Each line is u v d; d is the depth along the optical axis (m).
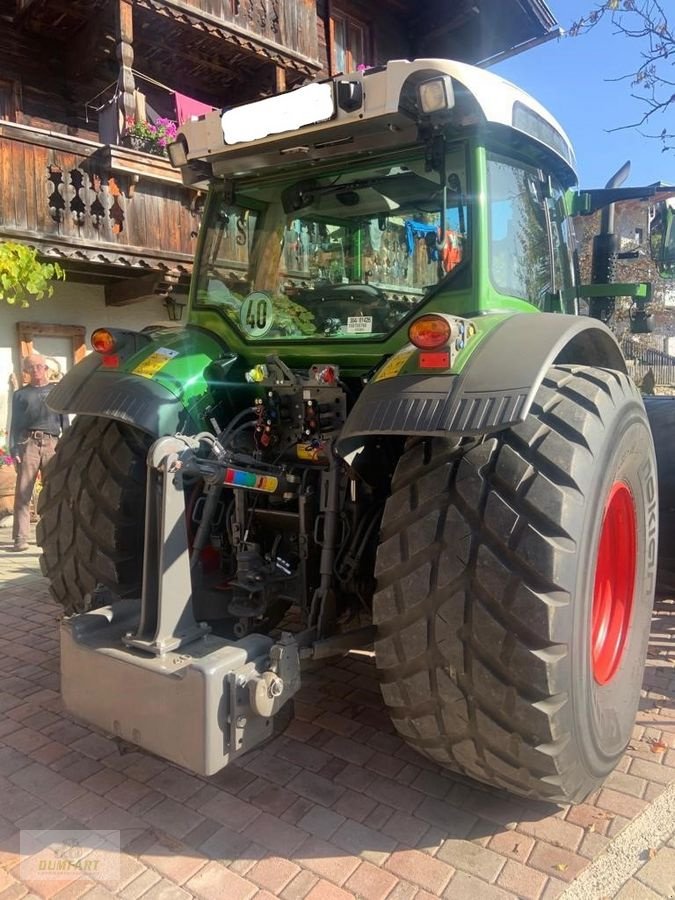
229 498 2.89
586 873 2.09
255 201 3.07
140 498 2.79
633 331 3.87
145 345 3.00
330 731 2.90
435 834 2.28
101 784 2.57
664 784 2.53
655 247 3.71
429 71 2.33
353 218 2.79
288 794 2.49
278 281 2.97
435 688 2.05
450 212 2.53
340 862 2.16
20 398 6.25
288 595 2.72
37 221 7.34
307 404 2.62
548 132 2.86
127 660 2.11
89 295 8.80
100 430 2.90
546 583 1.90
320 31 12.02
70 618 2.32
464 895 2.02
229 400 2.94
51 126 9.94
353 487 2.59
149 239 8.21
